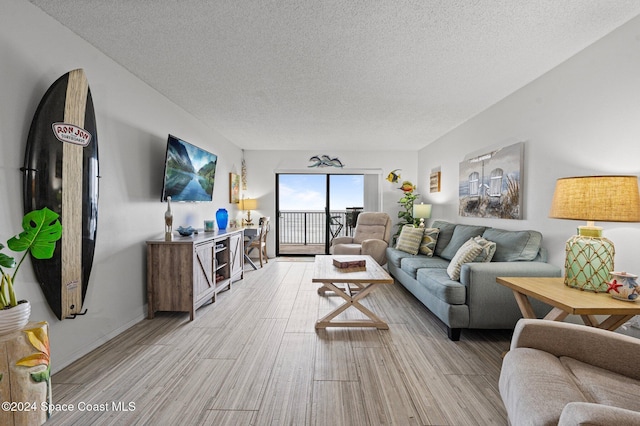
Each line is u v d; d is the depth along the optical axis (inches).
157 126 133.6
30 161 74.7
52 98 78.4
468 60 104.7
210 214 192.7
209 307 136.1
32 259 76.7
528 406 43.1
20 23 73.9
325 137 216.5
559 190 82.4
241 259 189.6
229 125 186.4
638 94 80.3
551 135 110.6
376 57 103.0
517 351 56.1
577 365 52.0
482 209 154.4
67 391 73.8
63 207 80.7
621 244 86.2
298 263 239.0
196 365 86.2
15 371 57.1
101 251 100.7
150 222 128.9
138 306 119.9
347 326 112.8
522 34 88.7
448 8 77.2
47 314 80.4
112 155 105.9
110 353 93.1
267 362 88.0
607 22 83.0
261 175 264.8
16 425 57.0
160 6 77.0
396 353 94.0
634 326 79.9
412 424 63.4
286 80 121.9
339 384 77.4
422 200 251.1
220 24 84.7
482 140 157.8
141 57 103.7
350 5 76.3
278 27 86.0
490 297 101.0
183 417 65.0
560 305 68.7
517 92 129.5
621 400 42.8
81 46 92.0
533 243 111.1
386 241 220.4
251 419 64.6
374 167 263.3
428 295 119.3
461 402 70.6
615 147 86.6
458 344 100.8
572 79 101.3
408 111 159.3
